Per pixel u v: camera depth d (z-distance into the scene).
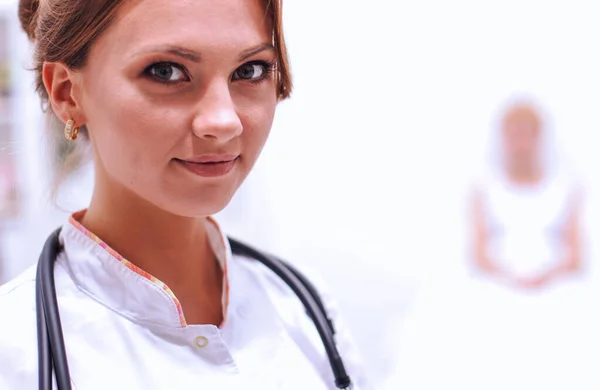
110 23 0.70
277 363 0.87
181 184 0.73
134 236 0.82
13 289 0.80
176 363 0.79
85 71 0.74
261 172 2.88
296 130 2.90
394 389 2.62
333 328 0.96
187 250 0.85
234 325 0.87
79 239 0.82
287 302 0.97
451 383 2.60
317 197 2.92
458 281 2.81
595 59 2.83
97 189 0.83
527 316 2.68
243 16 0.72
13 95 2.21
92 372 0.75
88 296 0.80
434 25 2.88
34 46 0.82
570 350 2.58
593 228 2.82
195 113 0.71
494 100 2.87
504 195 2.79
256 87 0.76
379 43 2.88
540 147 2.77
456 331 2.70
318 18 2.86
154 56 0.69
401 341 2.77
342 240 2.94
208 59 0.70
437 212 2.91
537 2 2.85
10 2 2.19
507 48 2.87
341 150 2.91
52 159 0.93
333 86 2.89
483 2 2.86
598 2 2.81
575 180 2.78
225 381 0.80
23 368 0.74
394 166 2.92
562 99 2.85
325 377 0.93
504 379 2.58
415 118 2.90
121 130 0.72
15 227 2.35
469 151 2.88
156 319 0.80
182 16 0.69
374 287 2.94
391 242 2.94
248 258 1.01
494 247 2.79
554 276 2.73
